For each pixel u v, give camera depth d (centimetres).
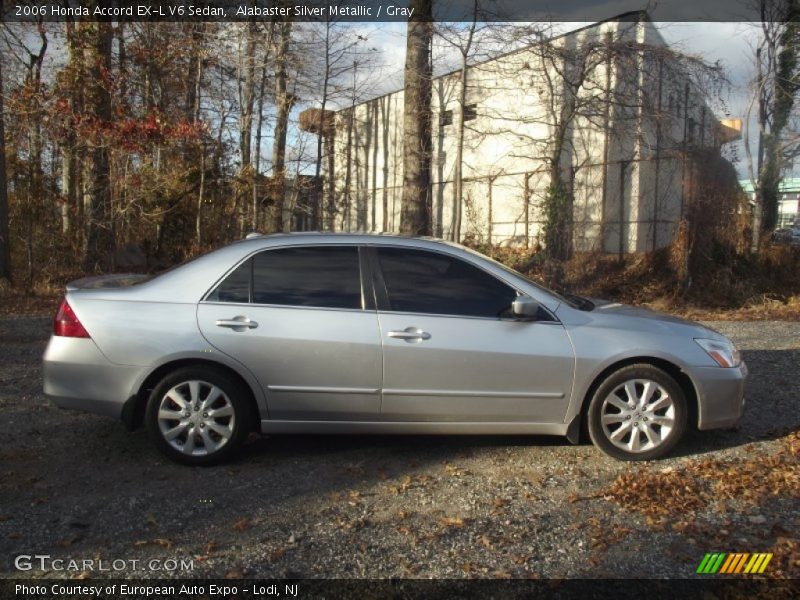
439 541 354
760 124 1480
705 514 384
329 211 2250
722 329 1052
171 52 1518
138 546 346
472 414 463
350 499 407
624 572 323
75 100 1385
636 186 1698
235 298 463
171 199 1752
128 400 454
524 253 1631
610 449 465
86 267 1493
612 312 491
